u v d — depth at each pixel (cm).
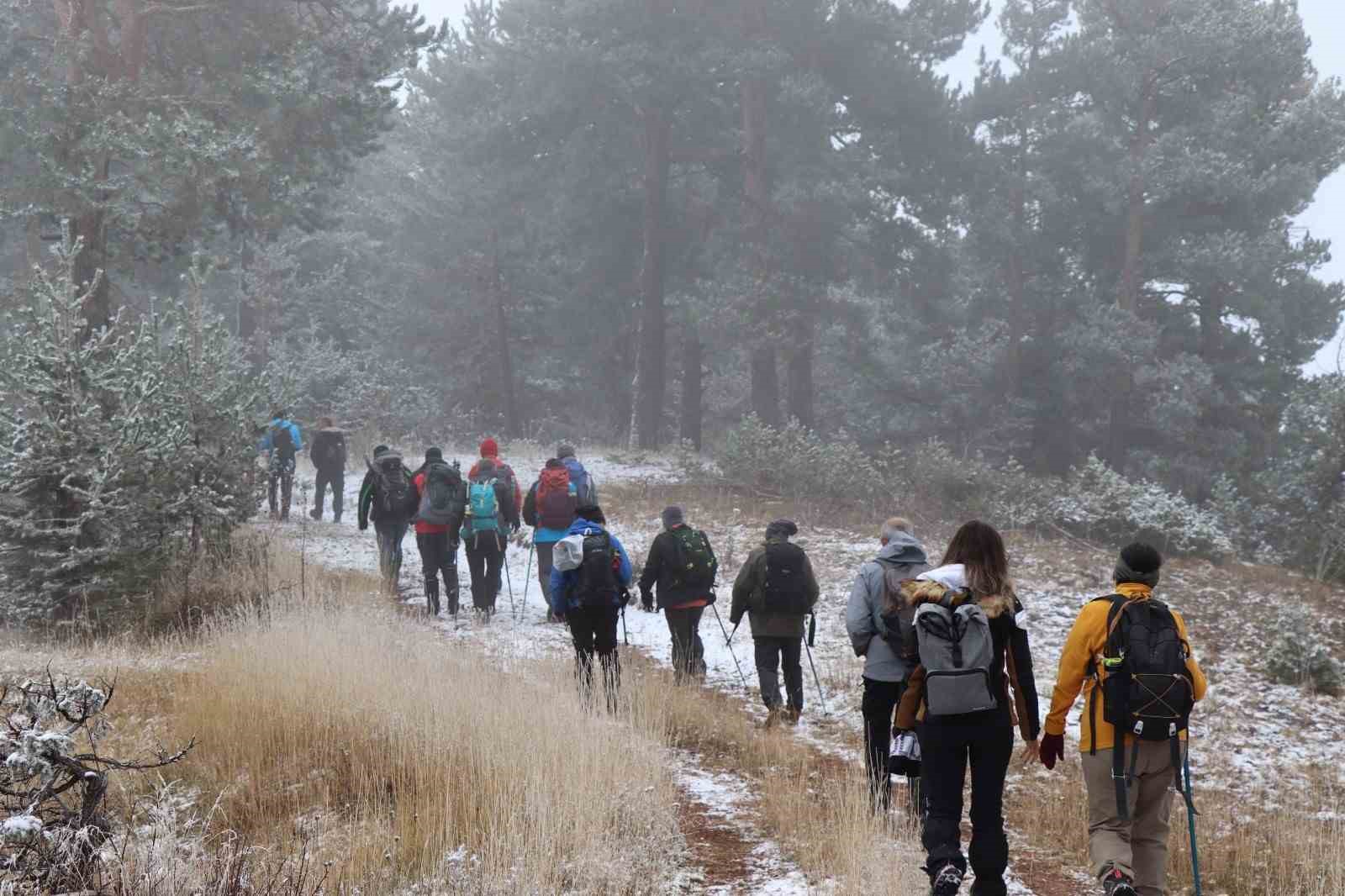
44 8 2036
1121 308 3192
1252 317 3262
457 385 3922
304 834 581
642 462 2667
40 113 1716
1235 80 3216
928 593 515
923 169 3203
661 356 3130
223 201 1878
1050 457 3394
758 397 3078
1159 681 489
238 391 1378
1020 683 518
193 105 1850
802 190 2902
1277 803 843
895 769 548
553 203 3528
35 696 514
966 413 3378
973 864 500
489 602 1282
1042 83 3253
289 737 711
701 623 1337
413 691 789
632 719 797
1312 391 2220
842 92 3116
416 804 615
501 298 3825
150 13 1898
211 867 506
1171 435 3231
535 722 723
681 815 664
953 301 3453
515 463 2617
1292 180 3072
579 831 570
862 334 3469
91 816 504
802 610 909
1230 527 2162
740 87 3095
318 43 1986
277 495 2000
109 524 1160
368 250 4159
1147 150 3159
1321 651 1224
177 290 2781
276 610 1111
